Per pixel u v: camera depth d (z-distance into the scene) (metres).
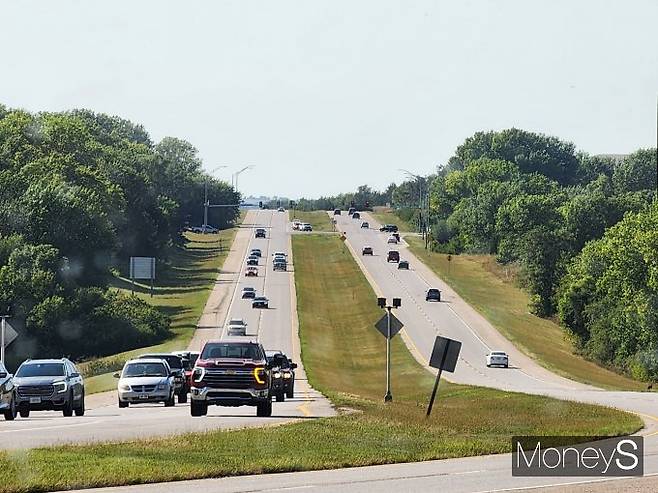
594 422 77.56
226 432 61.25
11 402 78.44
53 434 62.56
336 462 50.34
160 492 41.88
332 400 105.06
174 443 55.28
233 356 78.19
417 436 62.84
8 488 41.09
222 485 43.88
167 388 100.31
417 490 42.78
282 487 43.41
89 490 42.25
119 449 52.34
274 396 104.00
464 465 51.19
